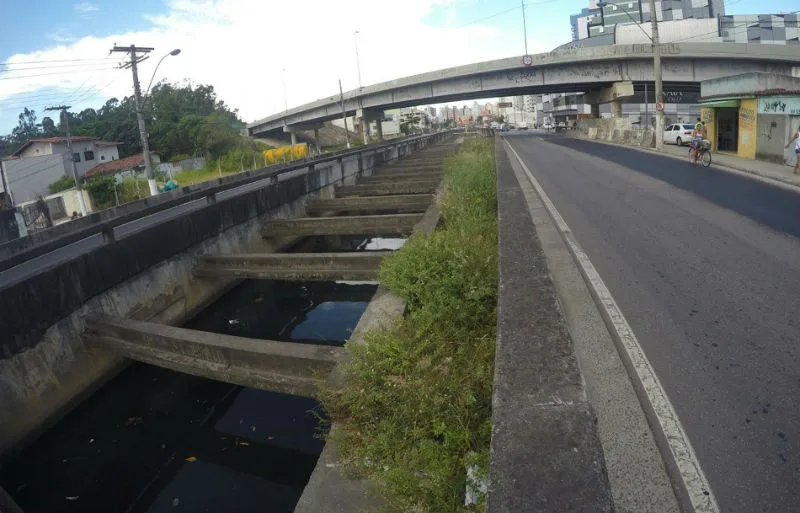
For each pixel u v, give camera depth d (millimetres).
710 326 4445
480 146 29406
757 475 2631
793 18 80375
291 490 5258
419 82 47875
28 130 79750
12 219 24078
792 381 3496
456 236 7418
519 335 2865
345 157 22656
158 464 5949
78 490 5660
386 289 6406
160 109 61375
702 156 16766
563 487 1652
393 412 3549
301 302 10820
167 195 19391
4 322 6203
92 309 7668
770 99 16516
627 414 3215
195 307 10367
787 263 6016
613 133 33594
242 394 7188
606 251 7094
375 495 2861
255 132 78438
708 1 105750
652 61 39281
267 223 13609
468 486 2650
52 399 6734
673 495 2502
